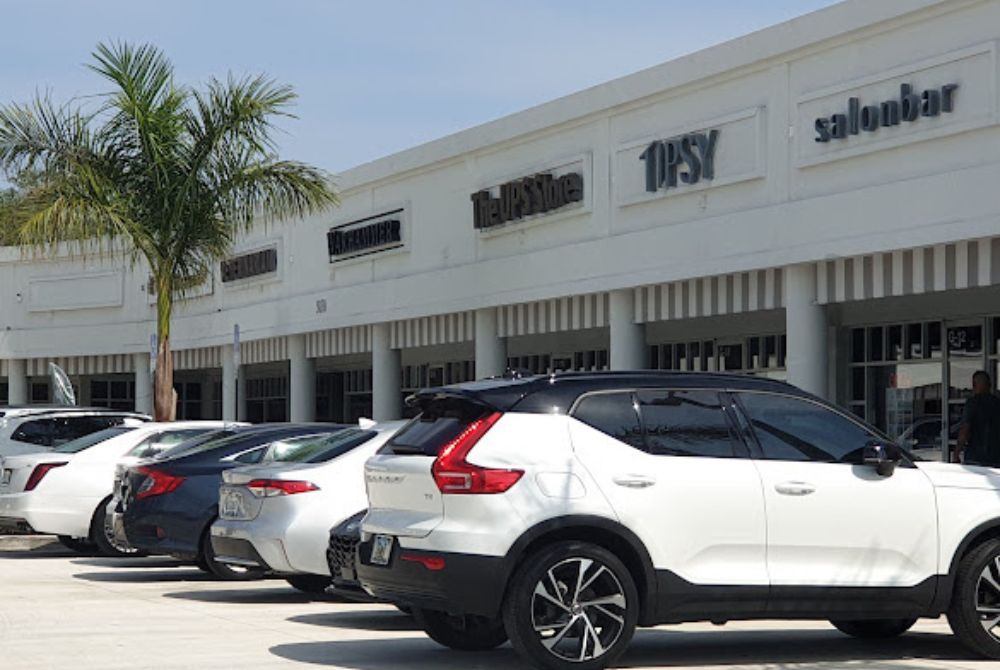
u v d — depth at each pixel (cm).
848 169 1958
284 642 1147
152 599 1470
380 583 996
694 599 976
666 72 2242
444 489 951
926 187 1827
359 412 3862
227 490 1400
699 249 2192
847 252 1941
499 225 2664
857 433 1039
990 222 1739
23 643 1136
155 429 1934
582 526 955
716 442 1002
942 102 1805
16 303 4341
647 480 971
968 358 2172
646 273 2295
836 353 2383
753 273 2141
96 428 2150
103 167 2498
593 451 971
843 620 1093
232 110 2497
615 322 2384
